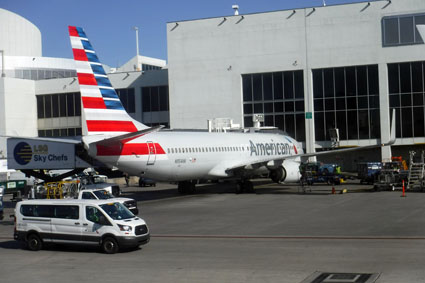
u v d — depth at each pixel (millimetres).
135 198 42875
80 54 31641
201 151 40688
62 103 79938
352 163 66062
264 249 19266
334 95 64312
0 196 31578
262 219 27797
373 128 63094
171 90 70000
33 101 80438
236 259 17562
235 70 67250
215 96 68125
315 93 65062
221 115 67875
